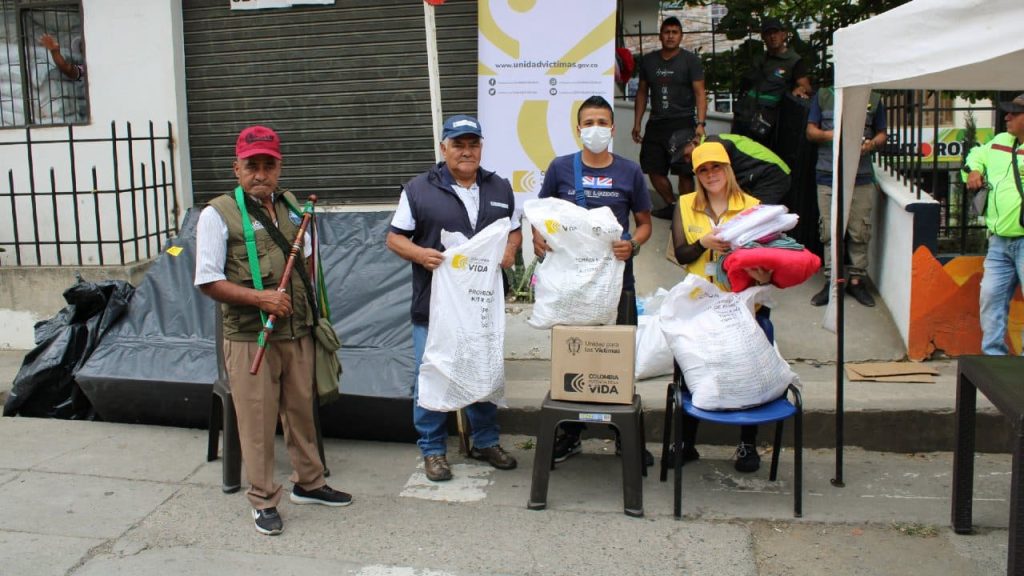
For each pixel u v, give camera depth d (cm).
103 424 522
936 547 360
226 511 400
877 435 470
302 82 685
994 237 512
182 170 696
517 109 640
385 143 682
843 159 433
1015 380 329
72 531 378
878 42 377
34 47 711
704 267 419
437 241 415
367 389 476
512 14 629
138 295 557
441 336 404
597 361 392
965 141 755
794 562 348
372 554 357
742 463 441
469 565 347
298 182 697
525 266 663
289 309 367
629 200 431
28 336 650
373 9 669
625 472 390
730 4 888
